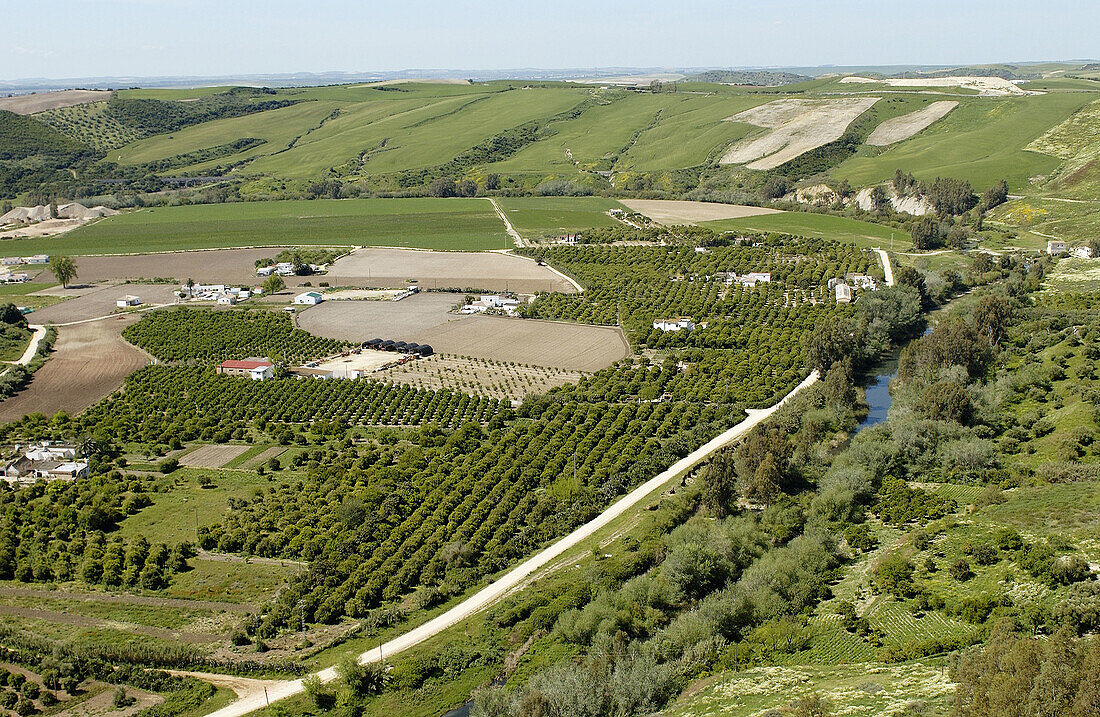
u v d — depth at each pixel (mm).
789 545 127562
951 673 91000
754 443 150375
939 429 158375
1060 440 151625
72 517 144125
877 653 101000
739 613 112562
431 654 109812
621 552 130125
